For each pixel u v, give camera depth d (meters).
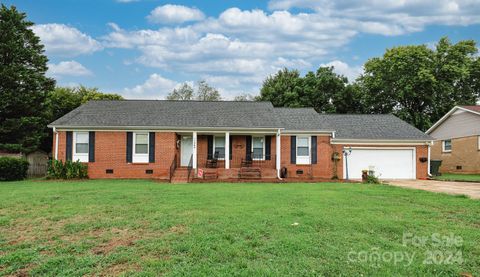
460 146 27.77
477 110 25.94
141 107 23.30
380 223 7.02
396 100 37.94
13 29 25.73
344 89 37.91
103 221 7.34
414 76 34.75
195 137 20.83
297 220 7.29
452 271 4.46
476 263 4.76
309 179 20.23
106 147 20.59
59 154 20.44
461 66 34.69
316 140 22.25
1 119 25.70
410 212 8.43
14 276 4.41
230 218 7.48
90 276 4.35
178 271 4.43
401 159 23.16
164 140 20.88
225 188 14.10
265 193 12.19
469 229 6.62
